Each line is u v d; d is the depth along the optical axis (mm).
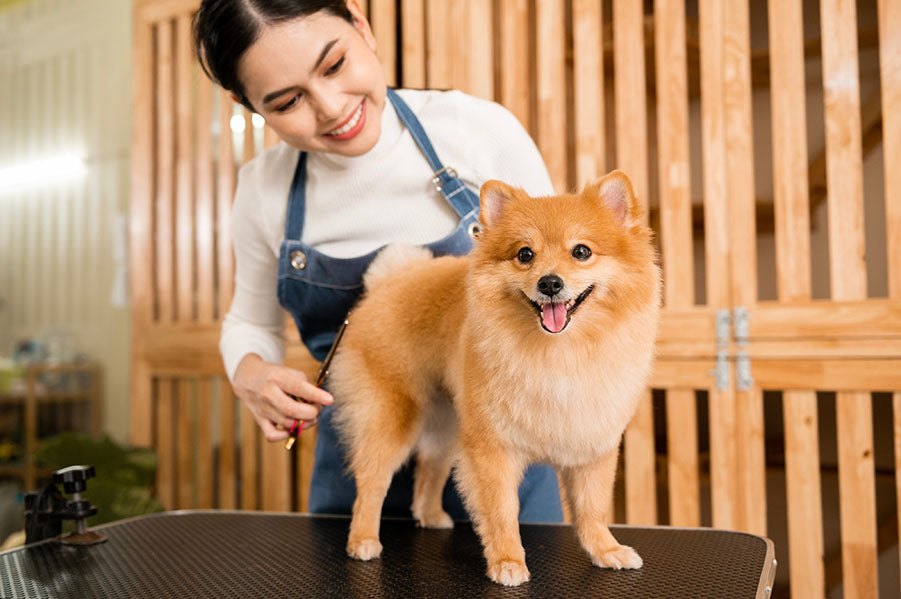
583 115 2650
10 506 4465
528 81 2812
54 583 1090
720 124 2447
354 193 1411
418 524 1383
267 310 1559
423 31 2955
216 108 4059
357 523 1214
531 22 2914
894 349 2207
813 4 2883
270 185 1493
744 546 1174
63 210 5316
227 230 3332
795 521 2334
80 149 5230
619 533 1271
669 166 2535
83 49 5238
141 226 3586
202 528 1404
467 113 1419
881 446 2840
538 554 1145
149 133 3582
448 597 972
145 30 3580
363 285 1421
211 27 1150
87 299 5172
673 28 2527
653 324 1090
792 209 2369
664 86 2541
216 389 4121
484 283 1083
